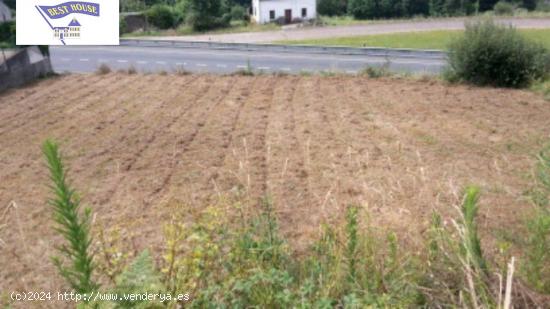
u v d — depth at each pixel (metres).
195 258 2.86
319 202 5.91
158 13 43.53
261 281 2.83
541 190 5.17
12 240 5.24
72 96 12.75
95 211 5.87
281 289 2.84
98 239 3.35
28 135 9.36
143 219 5.58
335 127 9.44
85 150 8.34
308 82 14.14
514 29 13.88
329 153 7.87
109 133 9.37
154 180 6.90
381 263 3.04
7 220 5.75
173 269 2.83
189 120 10.23
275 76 15.17
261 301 2.71
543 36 28.00
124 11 49.28
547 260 3.30
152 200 6.20
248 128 9.54
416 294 2.80
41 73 15.50
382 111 10.66
